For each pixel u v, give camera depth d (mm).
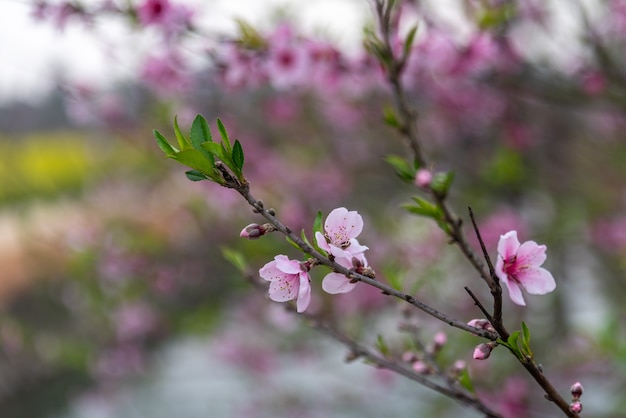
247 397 6918
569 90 4383
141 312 6895
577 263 6031
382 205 6246
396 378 5918
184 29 3096
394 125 1975
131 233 6453
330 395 6305
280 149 5871
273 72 3230
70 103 5348
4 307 8297
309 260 1418
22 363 7824
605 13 4270
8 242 9453
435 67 3654
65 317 8211
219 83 3541
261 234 1392
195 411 7207
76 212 7168
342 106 5379
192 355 8711
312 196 5949
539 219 5738
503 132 5551
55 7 3168
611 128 5703
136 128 5672
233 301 6410
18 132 8266
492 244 5125
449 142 5852
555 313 5648
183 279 6312
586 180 5812
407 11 3514
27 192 7703
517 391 4301
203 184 5711
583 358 4883
